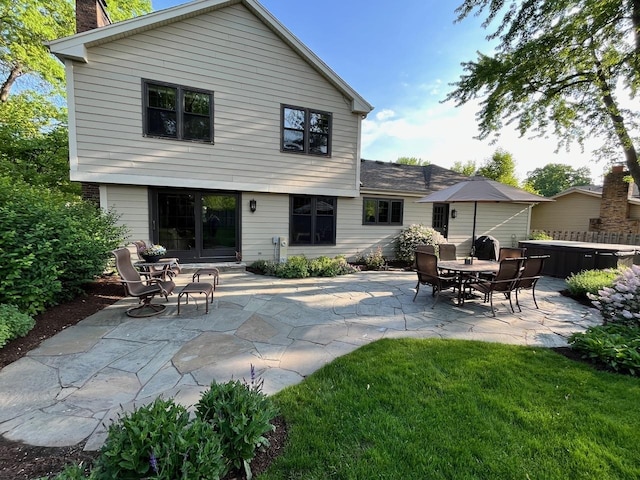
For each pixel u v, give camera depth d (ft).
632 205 44.78
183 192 25.84
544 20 21.65
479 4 22.82
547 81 25.61
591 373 9.73
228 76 25.45
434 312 16.56
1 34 36.14
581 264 25.72
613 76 23.36
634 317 12.56
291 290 20.71
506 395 8.43
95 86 21.61
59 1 38.78
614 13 19.08
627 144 25.84
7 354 10.55
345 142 31.04
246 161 26.71
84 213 19.36
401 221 36.32
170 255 25.73
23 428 6.99
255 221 28.40
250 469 5.83
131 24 21.70
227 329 13.44
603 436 6.88
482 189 21.35
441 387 8.78
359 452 6.34
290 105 28.07
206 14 24.30
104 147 22.12
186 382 9.12
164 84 23.40
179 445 4.87
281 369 10.02
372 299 18.90
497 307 17.80
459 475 5.80
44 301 13.88
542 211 58.70
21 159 32.96
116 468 4.66
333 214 32.19
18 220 13.00
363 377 9.30
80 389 8.66
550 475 5.82
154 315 15.10
